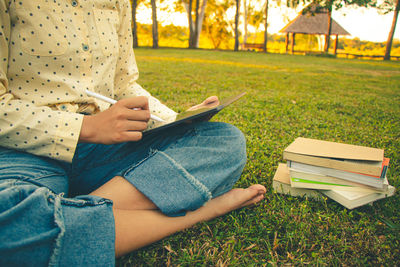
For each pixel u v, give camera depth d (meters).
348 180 1.46
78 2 1.06
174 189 1.05
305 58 20.30
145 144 1.19
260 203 1.45
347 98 5.01
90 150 1.17
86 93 1.08
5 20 0.92
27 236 0.71
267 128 2.83
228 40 35.09
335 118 3.47
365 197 1.44
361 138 2.66
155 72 7.46
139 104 0.98
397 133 2.89
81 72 1.09
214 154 1.12
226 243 1.16
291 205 1.47
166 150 1.11
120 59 1.42
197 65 10.16
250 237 1.24
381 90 6.45
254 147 2.27
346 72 10.95
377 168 1.38
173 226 1.12
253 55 19.86
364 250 1.16
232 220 1.30
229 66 10.55
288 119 3.27
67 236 0.76
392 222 1.37
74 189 1.17
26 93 0.99
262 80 7.04
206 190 1.08
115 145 1.19
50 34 0.99
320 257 1.12
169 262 1.07
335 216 1.37
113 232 0.86
